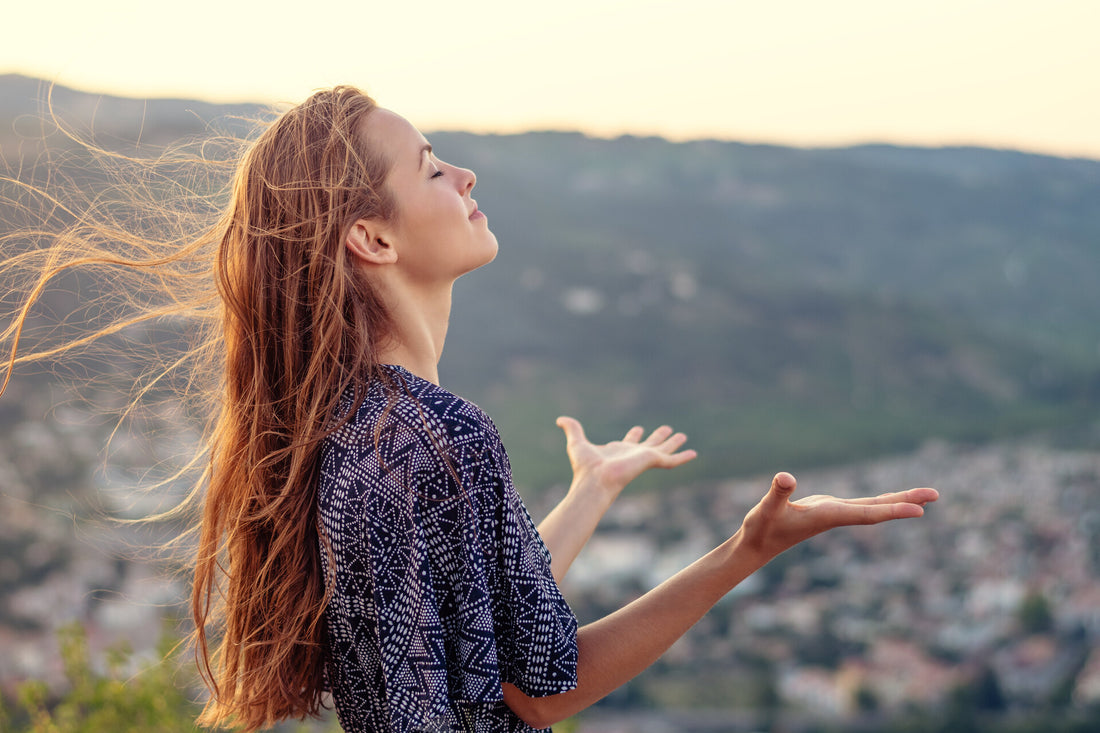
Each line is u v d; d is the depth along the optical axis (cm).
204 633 121
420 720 95
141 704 257
